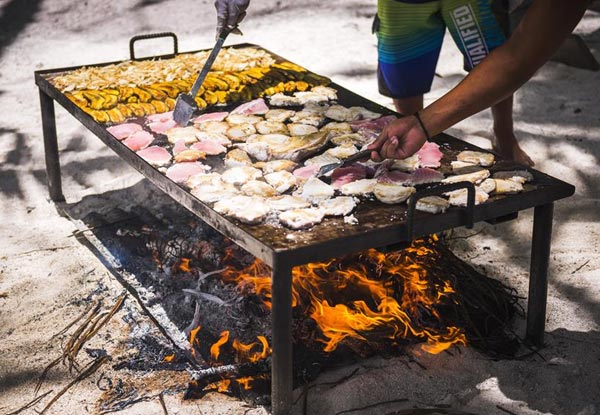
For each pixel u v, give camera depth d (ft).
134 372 8.84
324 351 8.80
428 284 9.46
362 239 7.63
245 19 19.06
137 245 10.85
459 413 8.04
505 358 8.98
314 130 9.98
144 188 12.49
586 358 9.00
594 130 14.06
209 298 9.52
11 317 9.72
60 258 10.76
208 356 8.85
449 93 8.20
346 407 8.26
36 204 12.23
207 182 8.63
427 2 11.02
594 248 11.03
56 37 18.21
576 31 18.01
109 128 9.89
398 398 8.41
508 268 10.67
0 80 16.29
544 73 16.11
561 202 12.07
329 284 9.48
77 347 9.21
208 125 10.12
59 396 8.54
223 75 11.63
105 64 12.15
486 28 11.20
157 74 11.60
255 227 7.75
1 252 10.96
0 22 18.69
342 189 8.50
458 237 11.27
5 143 13.87
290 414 7.98
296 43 17.85
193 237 10.46
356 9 19.83
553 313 9.77
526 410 8.27
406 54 11.57
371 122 10.10
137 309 9.78
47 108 11.76
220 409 8.29
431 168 8.97
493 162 9.04
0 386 8.71
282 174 8.81
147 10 19.45
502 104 12.48
